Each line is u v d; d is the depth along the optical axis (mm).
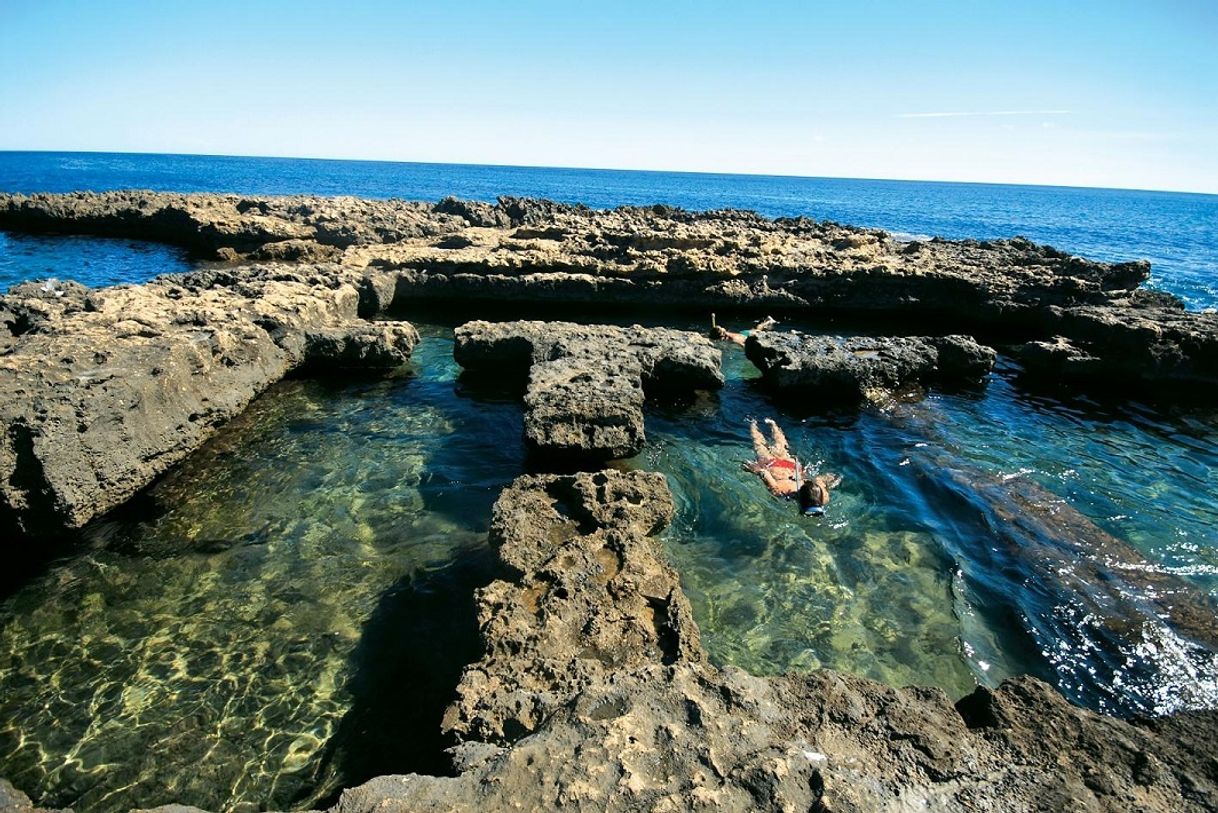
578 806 4207
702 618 9812
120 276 33969
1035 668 8992
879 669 8945
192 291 20656
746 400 18641
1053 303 27453
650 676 5480
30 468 10523
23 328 16141
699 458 14914
